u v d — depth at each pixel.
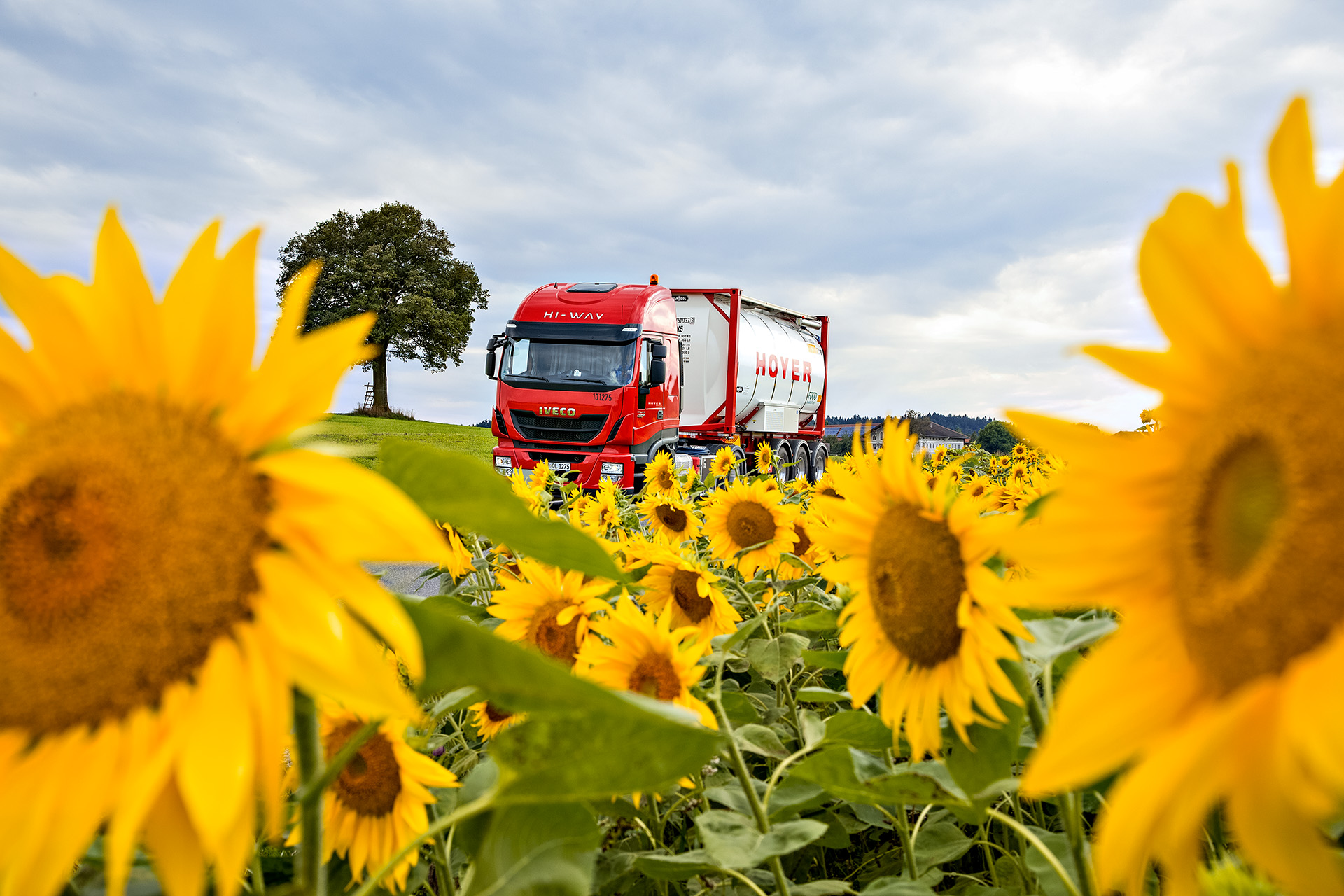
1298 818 0.62
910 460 1.50
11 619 0.79
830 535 1.73
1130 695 0.83
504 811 1.25
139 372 0.88
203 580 0.79
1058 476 1.41
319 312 63.38
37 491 0.80
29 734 0.79
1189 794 0.65
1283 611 0.71
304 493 0.82
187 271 0.88
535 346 19.02
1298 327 0.80
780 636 2.76
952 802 1.44
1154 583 0.89
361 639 0.77
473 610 2.63
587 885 1.24
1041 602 0.94
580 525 5.84
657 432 19.56
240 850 0.71
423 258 66.88
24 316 0.87
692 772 1.12
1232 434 0.81
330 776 1.00
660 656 2.14
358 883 1.65
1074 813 1.35
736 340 23.05
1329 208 0.75
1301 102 0.76
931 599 1.44
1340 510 0.71
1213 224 0.83
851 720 1.73
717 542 4.54
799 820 1.65
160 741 0.76
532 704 1.03
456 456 1.02
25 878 0.72
